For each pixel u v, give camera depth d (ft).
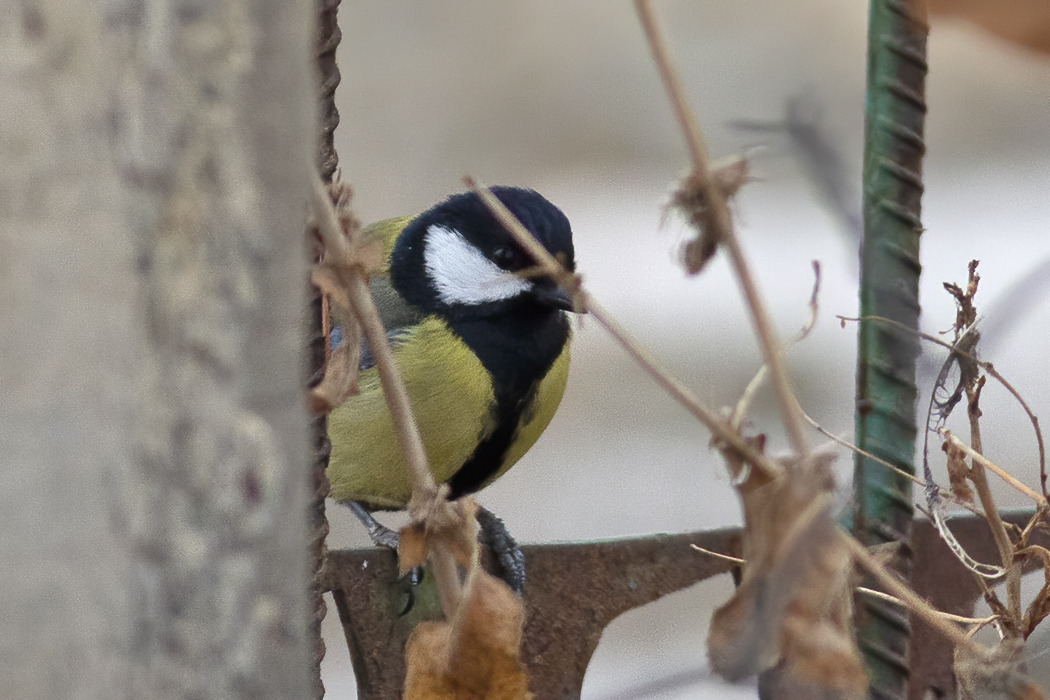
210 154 5.26
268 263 5.40
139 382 5.23
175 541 5.26
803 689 7.52
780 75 53.83
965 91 56.18
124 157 5.17
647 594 15.05
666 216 7.08
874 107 12.20
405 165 56.39
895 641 11.82
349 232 8.59
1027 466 35.06
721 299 49.08
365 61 62.23
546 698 14.71
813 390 39.06
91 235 5.17
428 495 8.43
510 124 59.77
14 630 5.16
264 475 5.35
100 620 5.24
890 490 12.05
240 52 5.30
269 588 5.40
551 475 41.47
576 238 52.90
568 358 24.25
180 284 5.24
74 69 5.15
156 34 5.17
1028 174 50.62
